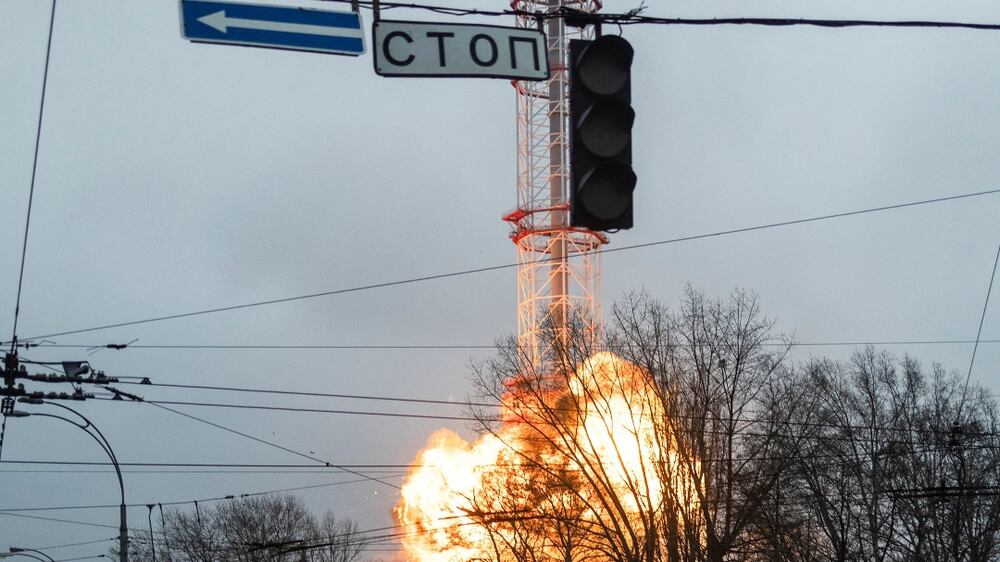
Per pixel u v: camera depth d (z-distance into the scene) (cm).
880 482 3934
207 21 1064
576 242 4466
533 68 1120
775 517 3525
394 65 1097
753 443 3884
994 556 4191
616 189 1057
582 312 4091
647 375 3325
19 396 2523
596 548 3419
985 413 4375
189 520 6412
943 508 3928
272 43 1080
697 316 3650
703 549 3188
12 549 3778
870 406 4284
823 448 4031
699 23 1233
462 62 1107
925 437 4203
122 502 3136
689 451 3247
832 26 1260
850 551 3897
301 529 6450
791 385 4284
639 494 3206
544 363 3494
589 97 1072
